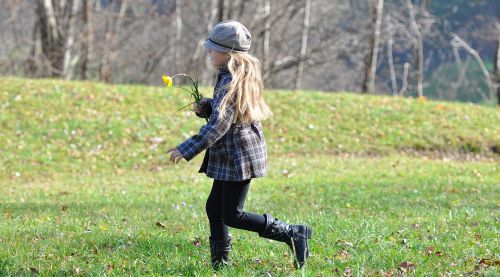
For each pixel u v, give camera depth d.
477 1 64.88
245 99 6.17
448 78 66.88
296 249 6.68
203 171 6.59
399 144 23.84
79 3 41.59
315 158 22.08
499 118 26.58
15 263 7.19
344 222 9.74
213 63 6.45
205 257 7.38
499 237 8.43
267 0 43.66
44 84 25.80
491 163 22.45
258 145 6.37
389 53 53.09
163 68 49.25
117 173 19.97
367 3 49.12
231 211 6.43
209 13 48.59
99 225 10.01
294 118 24.92
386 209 11.99
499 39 38.78
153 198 14.27
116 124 23.05
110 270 6.86
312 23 46.94
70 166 20.30
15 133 21.84
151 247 7.91
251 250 7.79
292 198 14.00
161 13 47.75
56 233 9.14
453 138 24.30
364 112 25.97
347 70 56.41
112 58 42.66
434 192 14.86
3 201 14.18
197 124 24.06
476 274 6.37
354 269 6.60
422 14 50.00
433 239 8.25
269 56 46.00
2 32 45.41
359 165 20.41
